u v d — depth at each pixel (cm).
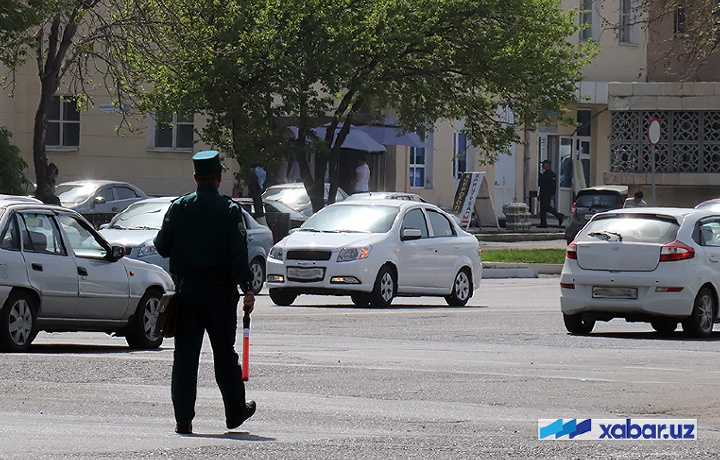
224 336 2611
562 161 15775
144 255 6600
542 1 9838
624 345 4675
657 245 5038
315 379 3512
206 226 2586
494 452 2430
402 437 2594
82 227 4375
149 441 2497
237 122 9425
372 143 13012
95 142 13000
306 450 2416
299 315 5766
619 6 15762
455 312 6100
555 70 9944
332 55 9250
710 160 11888
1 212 4091
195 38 8944
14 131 12925
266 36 9206
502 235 12469
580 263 5147
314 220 6662
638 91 11988
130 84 9519
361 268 6262
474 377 3603
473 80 9994
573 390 3362
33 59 12862
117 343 4703
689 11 10481
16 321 4066
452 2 9469
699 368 3950
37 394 3164
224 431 2652
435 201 14562
